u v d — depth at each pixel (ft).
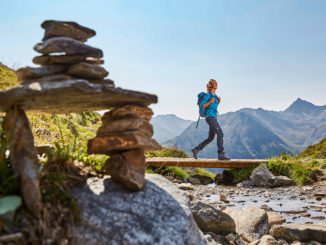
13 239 6.15
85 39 9.77
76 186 8.95
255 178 30.71
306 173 30.66
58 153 9.30
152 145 9.55
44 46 8.38
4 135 8.66
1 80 20.11
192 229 8.63
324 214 18.12
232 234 13.07
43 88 7.39
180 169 35.78
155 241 7.46
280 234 13.74
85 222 7.56
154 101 9.50
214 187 30.42
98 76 8.93
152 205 8.70
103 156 12.92
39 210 7.06
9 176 7.70
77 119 31.99
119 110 9.39
